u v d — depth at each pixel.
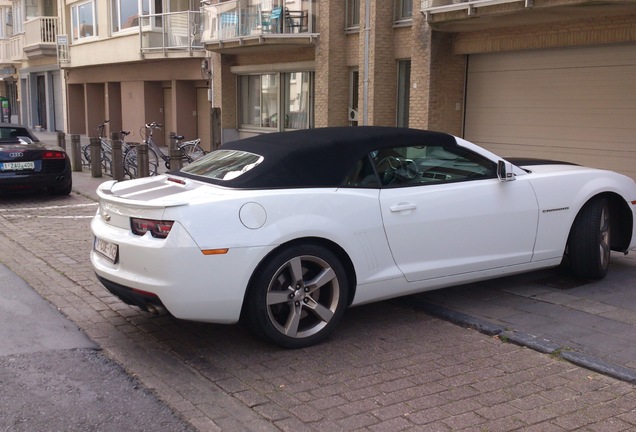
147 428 3.65
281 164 4.76
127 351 4.75
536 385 4.14
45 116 37.09
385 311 5.60
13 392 4.05
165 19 22.58
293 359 4.58
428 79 14.14
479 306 5.63
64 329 5.18
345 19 17.17
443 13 13.00
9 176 11.01
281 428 3.63
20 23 36.50
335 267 4.75
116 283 4.65
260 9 18.14
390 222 4.95
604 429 3.59
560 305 5.64
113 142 13.97
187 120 24.34
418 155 5.28
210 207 4.37
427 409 3.83
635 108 11.28
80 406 3.89
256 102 21.52
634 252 7.59
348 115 17.59
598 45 11.70
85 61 28.17
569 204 5.91
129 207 4.57
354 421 3.70
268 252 4.47
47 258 7.45
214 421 3.72
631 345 4.72
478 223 5.37
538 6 10.96
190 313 4.35
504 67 13.57
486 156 5.58
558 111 12.58
